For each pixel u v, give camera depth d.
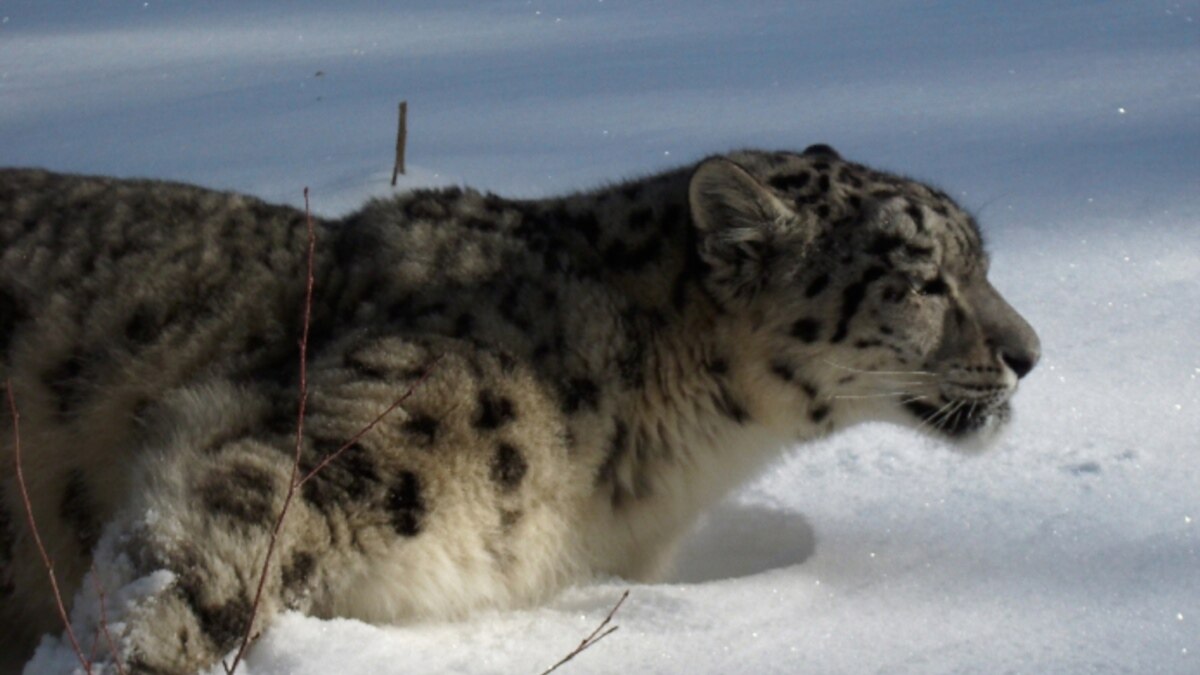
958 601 4.41
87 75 11.94
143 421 4.44
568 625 4.29
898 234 4.88
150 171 8.50
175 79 11.55
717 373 4.81
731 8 13.69
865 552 4.84
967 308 5.00
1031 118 9.34
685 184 5.02
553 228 4.92
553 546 4.52
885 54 11.31
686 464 4.83
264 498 3.91
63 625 4.48
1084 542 4.77
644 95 10.27
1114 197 7.96
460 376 4.28
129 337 4.57
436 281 4.63
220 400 4.25
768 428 4.96
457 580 4.25
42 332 4.57
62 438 4.49
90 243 4.74
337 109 10.18
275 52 12.62
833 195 4.92
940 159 8.58
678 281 4.80
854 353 4.88
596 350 4.58
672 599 4.45
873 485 5.43
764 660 4.01
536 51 12.09
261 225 4.87
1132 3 12.62
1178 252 7.28
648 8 13.90
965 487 5.32
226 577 3.82
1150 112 9.34
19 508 4.46
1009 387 5.00
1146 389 6.00
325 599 4.05
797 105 9.84
